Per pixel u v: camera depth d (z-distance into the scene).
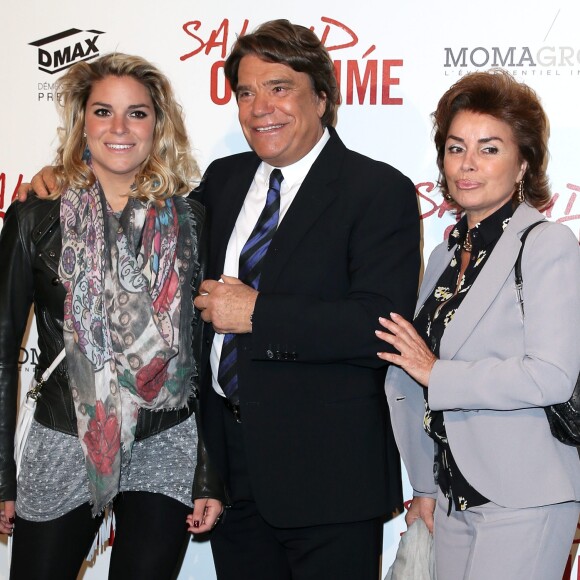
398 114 2.43
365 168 1.96
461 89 1.74
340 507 1.87
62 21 2.53
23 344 2.59
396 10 2.40
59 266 1.82
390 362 1.89
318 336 1.81
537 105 1.72
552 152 2.37
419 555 1.89
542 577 1.59
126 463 1.83
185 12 2.48
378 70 2.42
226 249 2.00
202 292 1.91
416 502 1.98
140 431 1.86
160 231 1.89
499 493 1.61
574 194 2.37
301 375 1.90
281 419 1.88
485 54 2.38
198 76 2.50
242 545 2.08
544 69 2.36
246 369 1.89
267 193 2.00
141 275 1.84
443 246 1.92
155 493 1.88
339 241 1.89
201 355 1.96
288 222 1.91
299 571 1.95
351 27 2.42
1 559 2.66
